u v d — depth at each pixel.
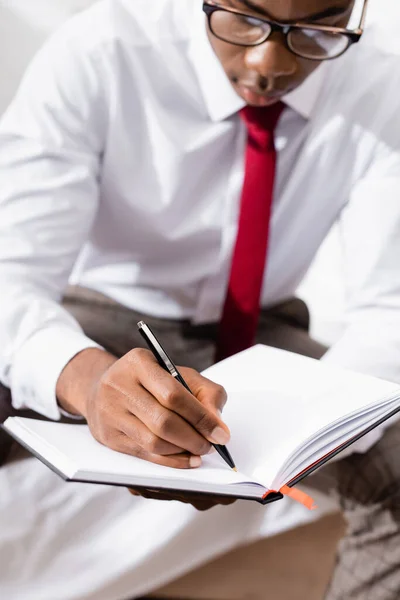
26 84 1.29
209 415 0.83
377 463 1.25
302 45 1.10
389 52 1.40
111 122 1.31
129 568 1.27
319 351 1.51
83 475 0.78
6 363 1.11
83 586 1.25
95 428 0.90
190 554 1.32
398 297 1.40
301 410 0.92
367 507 1.25
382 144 1.40
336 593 1.30
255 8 1.06
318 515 1.37
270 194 1.30
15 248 1.20
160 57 1.31
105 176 1.38
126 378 0.88
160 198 1.39
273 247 1.48
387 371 1.30
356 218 1.46
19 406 1.15
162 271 1.48
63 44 1.28
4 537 1.19
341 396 0.94
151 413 0.83
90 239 1.49
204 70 1.32
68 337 1.09
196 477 0.81
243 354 1.10
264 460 0.85
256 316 1.35
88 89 1.28
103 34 1.28
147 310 1.50
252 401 0.95
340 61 1.36
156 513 1.28
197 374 0.92
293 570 1.56
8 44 1.76
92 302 1.53
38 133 1.24
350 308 1.48
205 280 1.47
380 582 1.25
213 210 1.41
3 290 1.15
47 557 1.23
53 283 1.25
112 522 1.26
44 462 0.83
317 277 2.29
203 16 1.30
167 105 1.34
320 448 0.87
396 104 1.38
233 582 1.52
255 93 1.18
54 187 1.25
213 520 1.32
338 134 1.38
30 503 1.21
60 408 1.07
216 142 1.36
